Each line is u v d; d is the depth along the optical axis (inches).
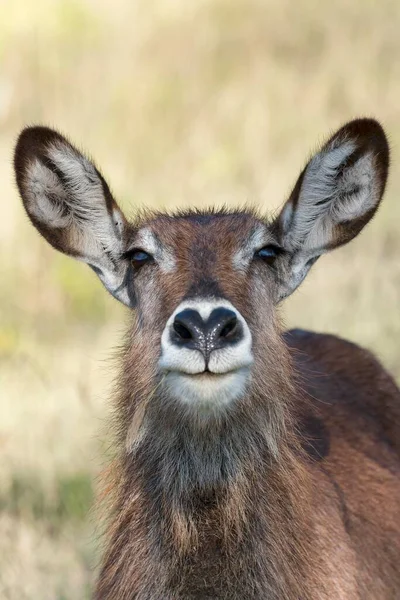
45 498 652.1
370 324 760.3
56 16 1390.3
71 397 725.9
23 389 746.2
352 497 497.4
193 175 1053.2
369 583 479.2
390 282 794.8
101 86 1240.2
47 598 577.0
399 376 713.0
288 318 794.8
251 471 455.5
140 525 462.6
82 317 895.7
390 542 500.1
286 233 488.1
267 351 460.8
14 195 1019.9
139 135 1146.0
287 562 454.6
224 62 1270.9
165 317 445.1
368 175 496.4
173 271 454.6
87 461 669.3
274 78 1197.1
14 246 943.0
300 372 509.4
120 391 480.7
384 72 1173.7
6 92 1216.2
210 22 1320.1
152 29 1334.9
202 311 421.7
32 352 812.0
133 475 466.0
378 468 518.9
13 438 698.2
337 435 518.3
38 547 609.6
